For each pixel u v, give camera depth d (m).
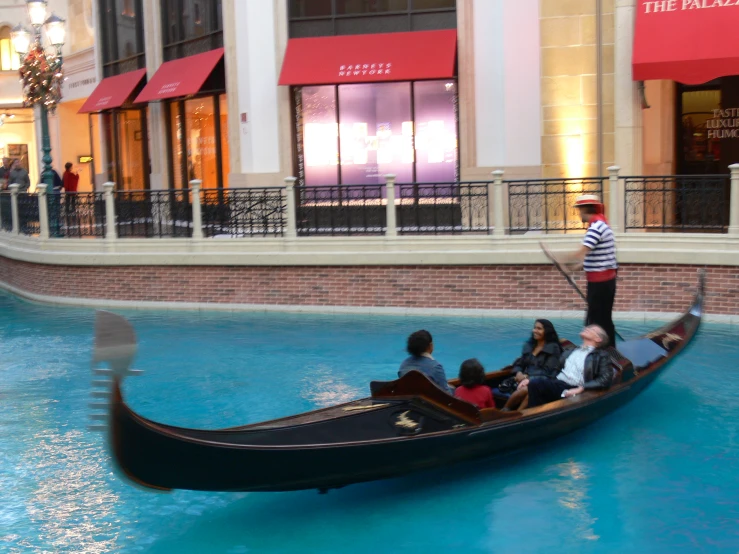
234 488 5.27
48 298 14.34
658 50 11.93
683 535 5.39
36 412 8.26
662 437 7.18
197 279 13.18
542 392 6.89
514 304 11.74
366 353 10.11
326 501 6.09
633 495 6.02
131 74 20.08
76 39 24.80
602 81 13.28
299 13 15.10
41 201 14.63
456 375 8.92
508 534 5.47
